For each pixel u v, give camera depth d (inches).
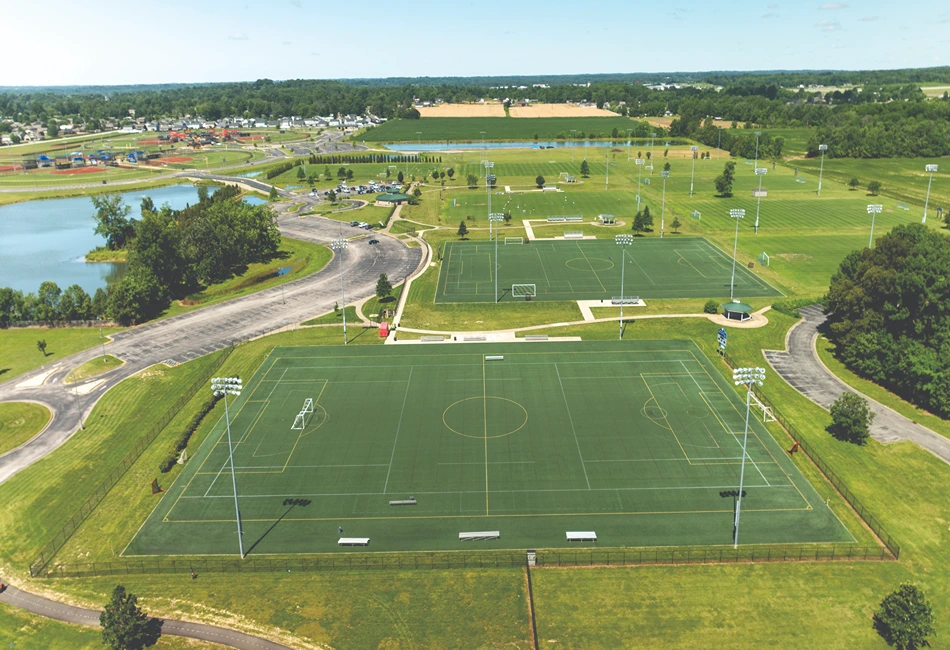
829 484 3405.5
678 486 3410.4
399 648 2480.3
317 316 5851.4
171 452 3750.0
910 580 2760.8
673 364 4729.3
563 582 2783.0
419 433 3932.1
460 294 6294.3
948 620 2554.1
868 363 4434.1
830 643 2463.1
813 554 2908.5
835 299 4820.4
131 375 4830.2
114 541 3100.4
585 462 3622.0
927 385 4008.4
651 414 4087.1
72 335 5659.5
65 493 3489.2
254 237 7682.1
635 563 2883.9
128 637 2470.5
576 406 4192.9
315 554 2979.8
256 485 3486.7
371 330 5487.2
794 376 4559.5
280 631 2564.0
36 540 3142.2
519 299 6112.2
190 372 4847.4
